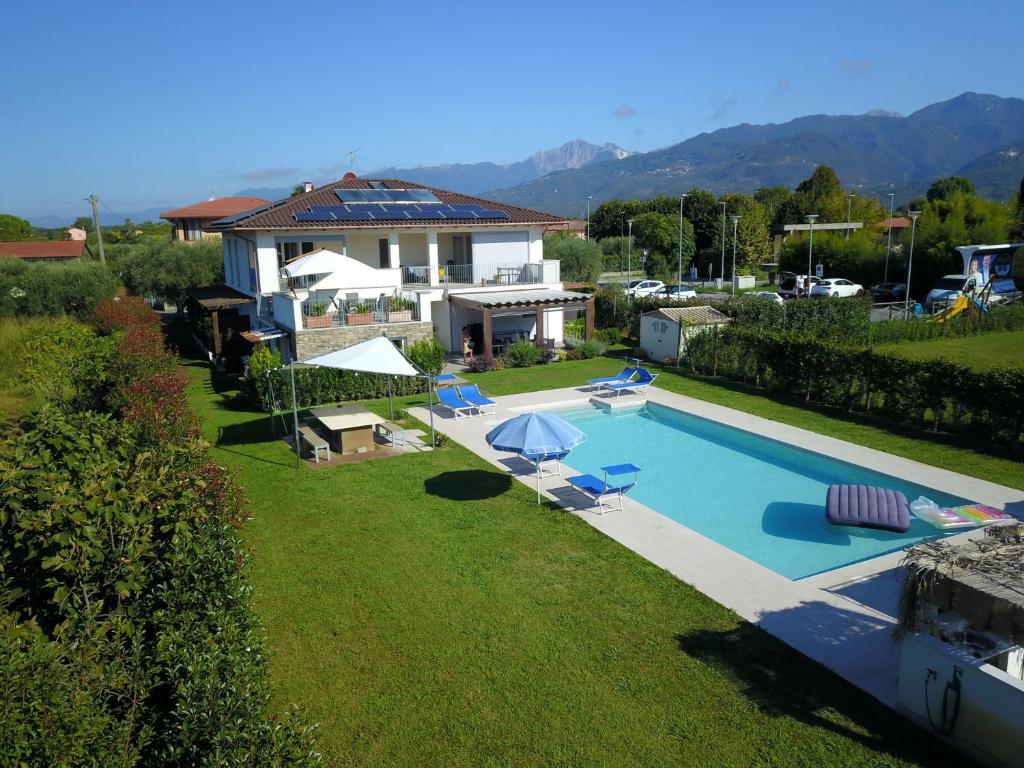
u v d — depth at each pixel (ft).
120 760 17.30
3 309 112.06
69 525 22.06
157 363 64.85
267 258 96.94
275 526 43.39
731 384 82.33
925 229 161.27
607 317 123.44
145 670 20.36
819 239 192.85
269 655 22.16
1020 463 52.49
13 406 64.80
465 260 111.65
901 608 25.22
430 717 25.86
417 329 90.12
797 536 44.24
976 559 24.90
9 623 18.88
